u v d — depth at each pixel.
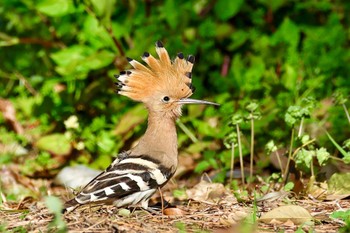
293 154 9.68
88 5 12.84
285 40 13.52
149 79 9.05
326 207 8.85
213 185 9.95
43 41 14.06
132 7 13.41
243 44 14.23
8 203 9.98
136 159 8.64
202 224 8.20
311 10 14.35
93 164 12.50
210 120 12.68
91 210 8.62
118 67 13.05
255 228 7.95
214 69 14.11
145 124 12.92
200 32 13.55
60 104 13.70
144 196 8.55
